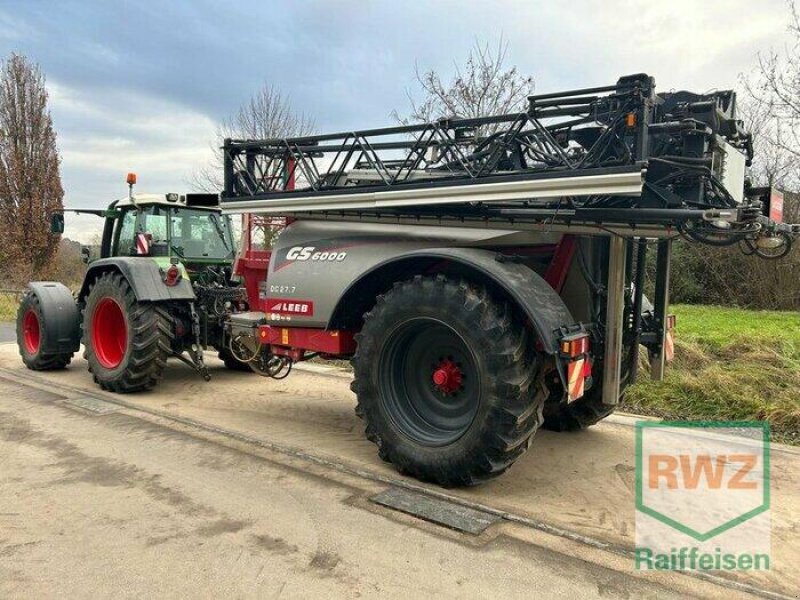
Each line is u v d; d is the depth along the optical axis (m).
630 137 3.03
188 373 6.56
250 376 6.41
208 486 3.33
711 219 2.90
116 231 6.44
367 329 3.59
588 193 2.98
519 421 3.03
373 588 2.34
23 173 21.72
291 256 4.35
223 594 2.29
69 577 2.39
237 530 2.81
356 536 2.76
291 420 4.72
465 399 3.42
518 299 3.06
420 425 3.52
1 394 5.45
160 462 3.70
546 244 3.73
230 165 4.67
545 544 2.72
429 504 3.09
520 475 3.59
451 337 3.41
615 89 2.96
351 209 4.04
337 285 4.04
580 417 4.32
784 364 5.55
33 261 21.92
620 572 2.49
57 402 5.17
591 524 2.93
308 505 3.10
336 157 4.09
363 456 3.87
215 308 5.75
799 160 10.66
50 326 6.24
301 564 2.51
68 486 3.31
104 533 2.76
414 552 2.63
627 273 3.84
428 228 3.89
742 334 6.80
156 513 2.98
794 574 2.51
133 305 5.31
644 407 5.14
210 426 4.47
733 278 11.77
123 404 5.11
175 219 6.23
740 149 3.73
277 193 4.31
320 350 4.19
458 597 2.29
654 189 3.17
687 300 12.38
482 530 2.83
